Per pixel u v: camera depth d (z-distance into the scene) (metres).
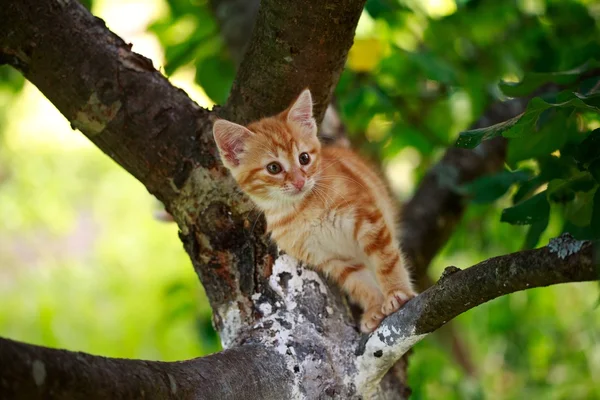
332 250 5.46
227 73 7.65
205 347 7.56
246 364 4.10
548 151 4.77
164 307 10.27
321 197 5.47
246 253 4.79
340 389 4.40
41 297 12.05
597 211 3.74
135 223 12.98
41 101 13.23
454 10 7.87
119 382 3.19
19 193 12.99
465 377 8.48
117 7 12.55
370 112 7.54
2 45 4.77
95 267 12.58
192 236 4.86
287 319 4.61
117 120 4.86
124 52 4.92
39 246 13.32
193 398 3.57
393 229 5.85
